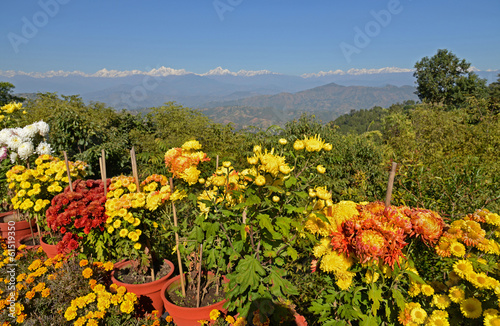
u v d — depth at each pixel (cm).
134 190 308
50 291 260
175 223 280
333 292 195
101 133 768
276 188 191
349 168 553
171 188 264
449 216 261
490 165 407
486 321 146
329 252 192
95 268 276
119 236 289
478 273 163
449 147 638
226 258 287
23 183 362
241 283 206
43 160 422
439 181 301
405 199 292
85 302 237
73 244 286
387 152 647
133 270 304
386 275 175
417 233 170
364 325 174
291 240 229
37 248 375
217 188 235
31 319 238
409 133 788
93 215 284
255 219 211
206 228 217
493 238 180
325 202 196
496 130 623
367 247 160
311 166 218
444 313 160
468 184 280
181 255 297
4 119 606
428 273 192
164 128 1080
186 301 273
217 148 664
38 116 984
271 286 230
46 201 352
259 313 234
